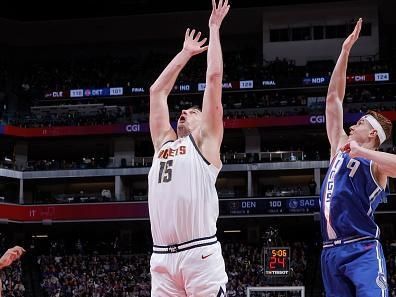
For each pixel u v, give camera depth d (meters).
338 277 6.64
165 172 6.29
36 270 49.50
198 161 6.25
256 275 45.25
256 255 48.47
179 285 6.20
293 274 44.78
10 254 7.61
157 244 6.30
